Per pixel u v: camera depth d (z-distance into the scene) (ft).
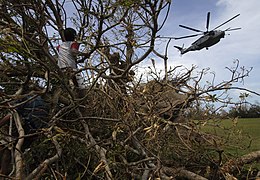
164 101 15.79
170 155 15.30
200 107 15.62
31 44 13.07
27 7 13.43
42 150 13.82
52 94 14.96
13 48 9.61
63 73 13.64
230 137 15.61
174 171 13.97
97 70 14.71
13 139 11.46
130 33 15.80
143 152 13.38
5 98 12.20
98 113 15.99
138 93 15.92
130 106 14.64
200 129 14.66
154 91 15.92
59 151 11.66
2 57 11.24
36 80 15.28
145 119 14.38
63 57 16.72
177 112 16.51
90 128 15.38
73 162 13.75
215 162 14.96
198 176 13.76
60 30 17.78
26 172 12.62
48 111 14.40
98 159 13.23
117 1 13.99
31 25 13.15
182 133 15.52
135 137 13.69
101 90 15.15
